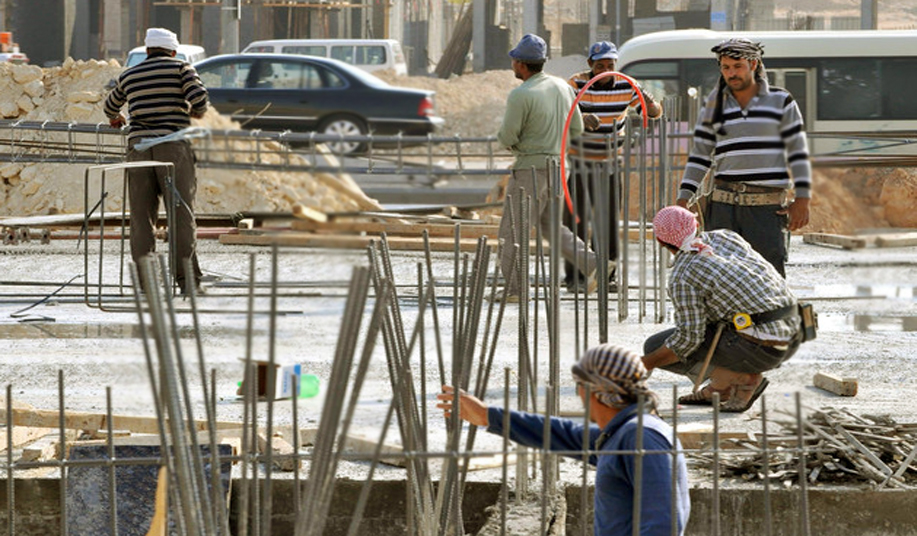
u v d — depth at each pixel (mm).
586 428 12547
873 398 22188
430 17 134125
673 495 12430
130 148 30094
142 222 30359
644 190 27312
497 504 17203
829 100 66625
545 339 26797
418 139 13422
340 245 11242
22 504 17312
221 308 28500
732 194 22953
